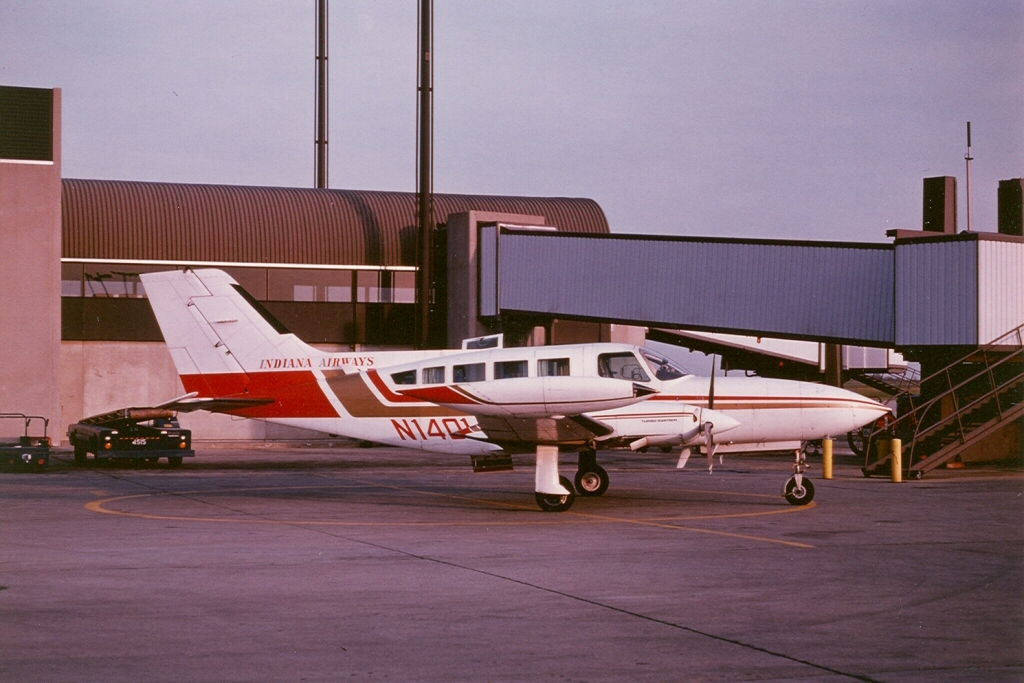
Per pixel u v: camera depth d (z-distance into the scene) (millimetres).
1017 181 35562
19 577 10227
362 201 41938
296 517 15359
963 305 26375
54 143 32375
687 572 10664
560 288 34344
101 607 8852
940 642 7809
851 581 10203
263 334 20438
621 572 10656
